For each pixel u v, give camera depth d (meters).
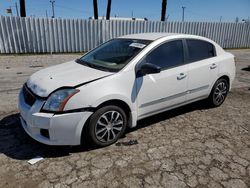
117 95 3.07
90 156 2.98
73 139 2.90
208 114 4.45
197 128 3.84
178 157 2.99
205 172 2.71
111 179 2.56
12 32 12.24
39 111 2.82
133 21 14.64
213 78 4.43
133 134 3.59
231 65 4.77
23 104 3.09
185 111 4.57
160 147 3.22
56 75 3.22
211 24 17.05
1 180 2.52
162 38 3.73
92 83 2.96
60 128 2.80
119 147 3.21
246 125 4.00
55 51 13.38
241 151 3.18
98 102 2.92
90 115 2.94
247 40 18.89
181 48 3.92
